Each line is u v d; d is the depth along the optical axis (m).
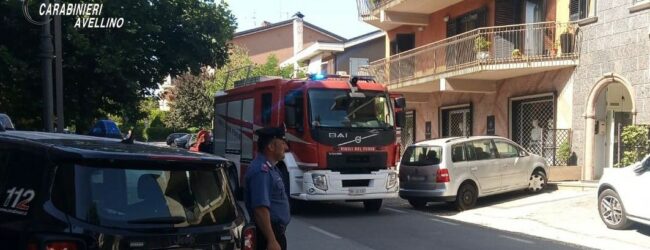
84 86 15.88
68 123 16.25
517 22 17.83
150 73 16.69
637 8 14.08
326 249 8.78
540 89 17.20
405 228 10.80
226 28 17.31
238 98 14.54
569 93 16.20
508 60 16.41
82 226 3.62
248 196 5.15
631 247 9.07
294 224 11.21
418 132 23.70
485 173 13.58
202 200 4.27
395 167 12.63
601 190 10.63
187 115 44.16
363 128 12.14
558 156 16.28
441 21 21.94
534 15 17.47
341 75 12.89
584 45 15.75
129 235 3.72
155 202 3.98
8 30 14.64
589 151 15.51
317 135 11.78
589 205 12.63
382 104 12.55
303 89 11.98
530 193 14.85
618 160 15.42
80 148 3.99
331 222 11.51
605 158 15.80
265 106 13.02
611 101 15.85
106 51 14.62
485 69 16.66
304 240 9.52
